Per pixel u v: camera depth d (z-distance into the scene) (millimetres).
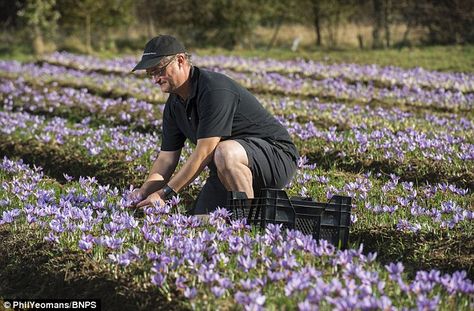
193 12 37281
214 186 7934
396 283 5910
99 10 37344
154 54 7383
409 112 16641
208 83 7520
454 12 33469
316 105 16562
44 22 35531
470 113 16641
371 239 8070
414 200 9086
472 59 26391
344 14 36438
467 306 5676
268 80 21078
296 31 40844
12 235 7730
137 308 6168
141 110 16062
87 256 7031
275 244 6613
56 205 8211
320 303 5305
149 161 11438
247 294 5656
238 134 7773
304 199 7570
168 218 7281
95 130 14297
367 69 23203
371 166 11375
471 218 7863
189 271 6281
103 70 25734
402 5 34094
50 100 17750
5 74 23906
